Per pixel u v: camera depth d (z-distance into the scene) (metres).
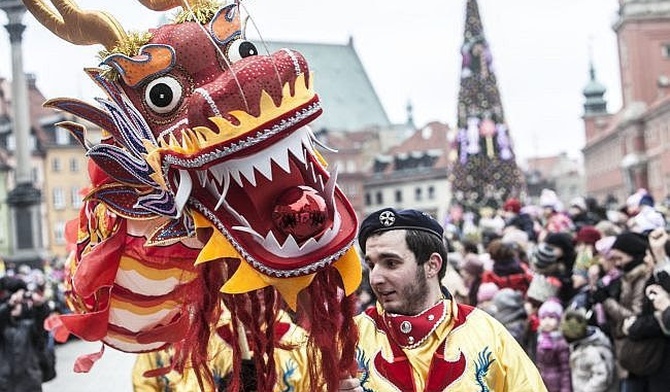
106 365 14.92
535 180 106.69
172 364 3.46
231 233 2.72
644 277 6.36
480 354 3.17
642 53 62.78
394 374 3.18
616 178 74.06
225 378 3.50
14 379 9.15
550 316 6.84
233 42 2.92
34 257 32.47
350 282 2.79
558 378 6.81
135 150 2.96
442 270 3.22
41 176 71.56
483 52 25.28
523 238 11.86
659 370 5.77
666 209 13.64
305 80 2.69
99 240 3.30
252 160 2.63
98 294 3.25
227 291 2.72
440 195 80.50
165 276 3.20
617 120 70.81
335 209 2.74
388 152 85.44
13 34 32.22
